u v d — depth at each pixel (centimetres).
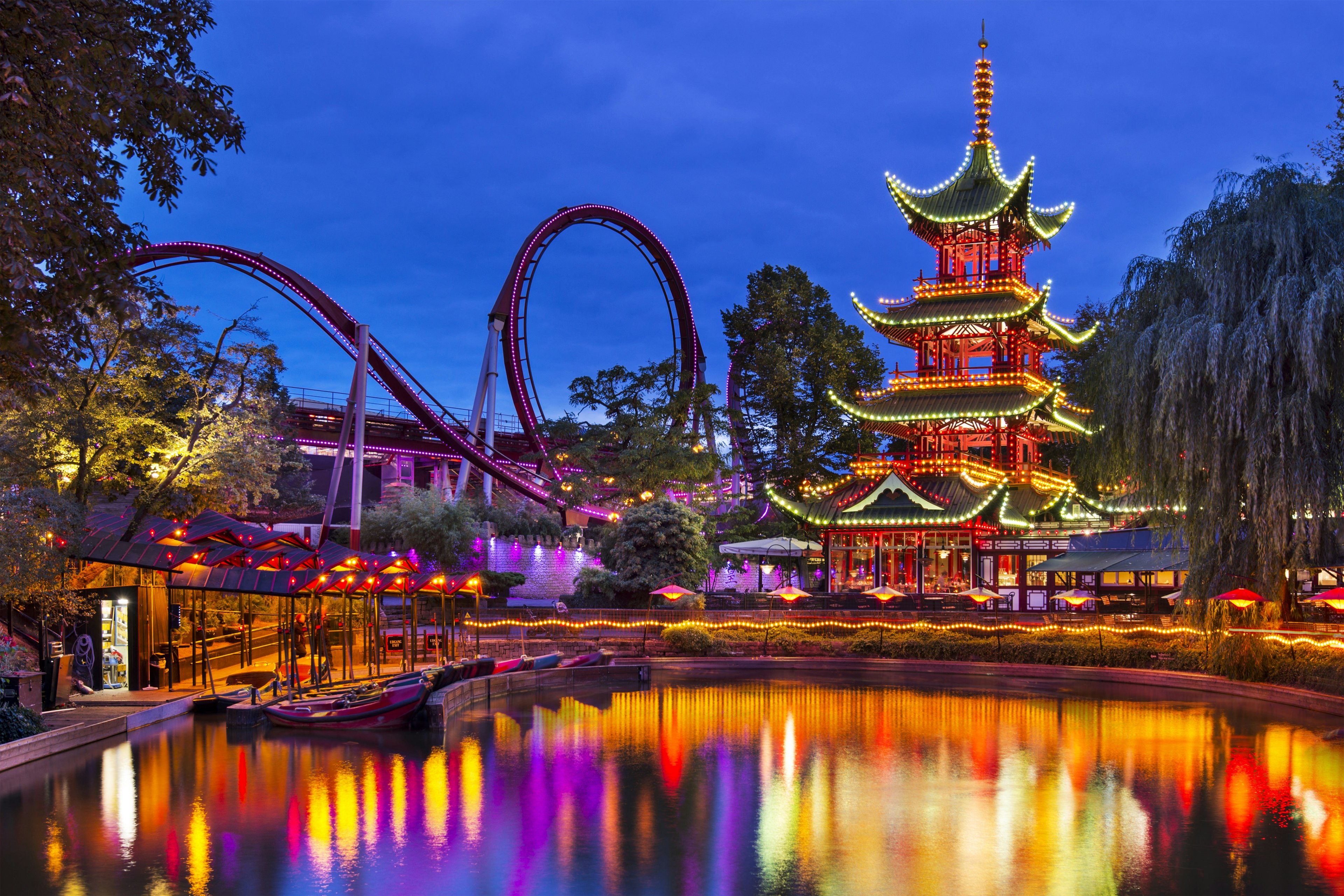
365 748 3238
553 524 9694
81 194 2030
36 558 3316
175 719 3634
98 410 4091
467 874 1975
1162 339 4462
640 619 6234
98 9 1942
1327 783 2825
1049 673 5494
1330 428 4184
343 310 7719
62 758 2944
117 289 2047
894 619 6275
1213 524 4509
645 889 1900
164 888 1867
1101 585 6888
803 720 3991
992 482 6994
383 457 10812
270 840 2184
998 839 2247
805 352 9181
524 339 9500
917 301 7819
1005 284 7581
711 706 4397
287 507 9069
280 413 8388
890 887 1920
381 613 6406
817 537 7781
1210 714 4125
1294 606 4709
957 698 4700
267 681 4278
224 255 7425
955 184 7869
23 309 2053
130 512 4050
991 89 7988
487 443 9294
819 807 2542
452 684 4344
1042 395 7338
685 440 8550
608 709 4284
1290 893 1894
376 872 1984
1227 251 4309
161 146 2134
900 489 6938
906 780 2870
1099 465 5431
